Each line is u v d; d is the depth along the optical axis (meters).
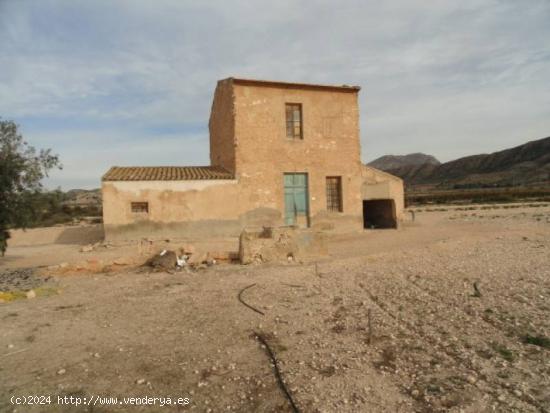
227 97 20.36
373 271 10.98
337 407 4.16
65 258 15.97
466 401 4.20
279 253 13.27
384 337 6.14
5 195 12.51
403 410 4.09
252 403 4.30
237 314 7.47
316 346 5.85
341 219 21.06
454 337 5.98
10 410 4.26
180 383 4.80
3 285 10.32
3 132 12.51
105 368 5.26
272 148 19.94
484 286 8.82
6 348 5.99
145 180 18.33
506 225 23.44
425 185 130.88
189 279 10.73
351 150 21.45
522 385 4.49
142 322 7.16
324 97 21.00
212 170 20.69
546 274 9.77
